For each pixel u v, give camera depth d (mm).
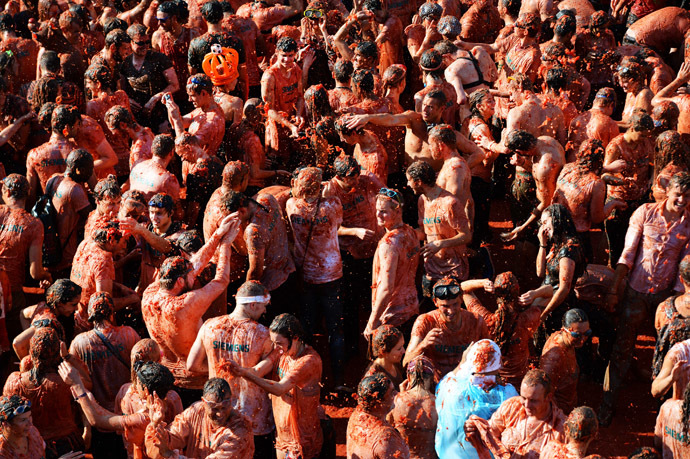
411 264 12109
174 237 12594
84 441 10914
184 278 11109
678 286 11852
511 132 14211
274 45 20766
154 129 18344
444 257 12961
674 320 10766
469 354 9930
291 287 13031
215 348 10398
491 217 17875
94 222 12781
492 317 11391
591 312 12727
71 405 11148
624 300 12219
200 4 21094
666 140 13219
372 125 15336
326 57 18594
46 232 14070
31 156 14898
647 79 17297
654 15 19656
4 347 12773
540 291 11586
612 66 18484
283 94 16938
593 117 14805
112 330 11023
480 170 15352
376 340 10648
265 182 15969
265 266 12828
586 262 12469
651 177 14891
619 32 22062
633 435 11953
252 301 10453
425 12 19094
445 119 16078
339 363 12898
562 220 12133
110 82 16891
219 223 12664
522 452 8977
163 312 10922
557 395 11297
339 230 13469
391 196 11758
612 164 14195
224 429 8969
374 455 8805
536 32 17922
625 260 12102
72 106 15039
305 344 10289
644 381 13156
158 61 18109
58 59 17172
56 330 11055
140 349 9836
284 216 13727
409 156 15062
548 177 14008
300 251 12891
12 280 13445
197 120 15023
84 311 12266
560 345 11172
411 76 20375
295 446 10258
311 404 10242
